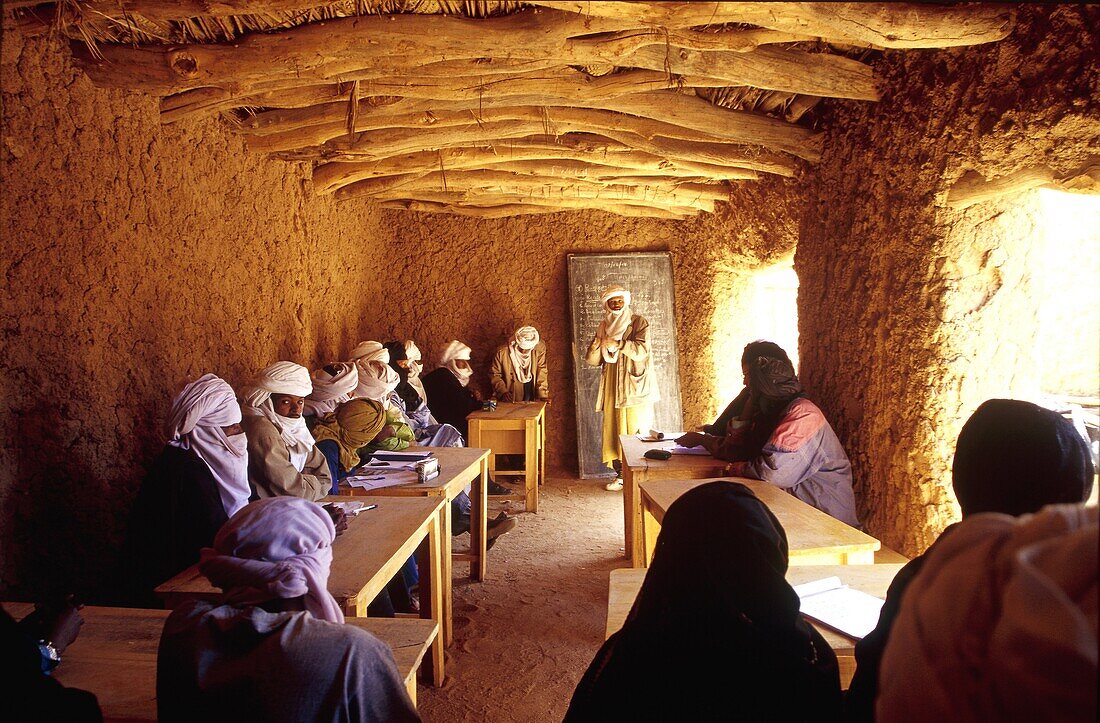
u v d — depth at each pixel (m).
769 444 4.45
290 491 3.83
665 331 9.09
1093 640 0.63
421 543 3.86
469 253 9.20
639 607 1.67
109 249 3.77
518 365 8.71
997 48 3.48
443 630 4.27
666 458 5.00
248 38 3.68
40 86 3.33
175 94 4.26
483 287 9.23
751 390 4.94
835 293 5.14
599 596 5.13
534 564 5.84
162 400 4.25
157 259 4.22
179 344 4.45
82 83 3.60
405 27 3.59
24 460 3.22
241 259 5.32
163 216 4.29
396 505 3.67
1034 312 4.05
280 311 6.03
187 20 3.55
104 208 3.75
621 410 8.14
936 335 4.08
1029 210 3.92
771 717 1.50
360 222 8.29
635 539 4.86
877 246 4.57
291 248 6.26
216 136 4.94
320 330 7.00
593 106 5.05
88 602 3.60
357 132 5.79
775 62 4.23
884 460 4.54
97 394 3.66
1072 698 0.62
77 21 3.24
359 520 3.39
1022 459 1.61
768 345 4.88
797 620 1.73
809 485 4.52
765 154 5.80
